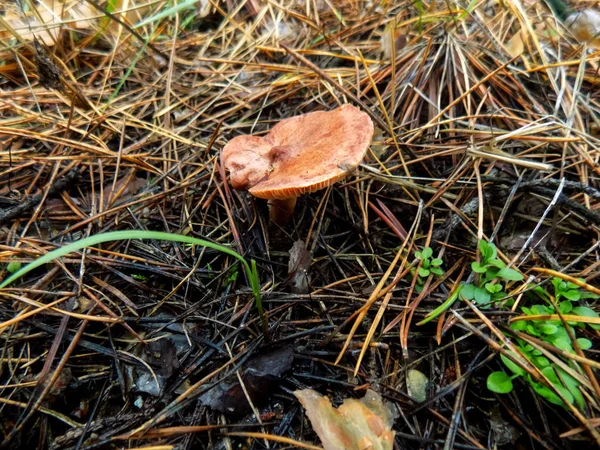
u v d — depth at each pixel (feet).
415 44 0.73
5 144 0.61
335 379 0.39
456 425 0.35
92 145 0.62
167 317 0.44
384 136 0.61
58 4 0.79
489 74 0.59
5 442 0.36
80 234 0.51
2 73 0.71
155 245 0.51
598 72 0.65
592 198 0.52
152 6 0.83
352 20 0.84
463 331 0.42
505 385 0.35
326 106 0.65
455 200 0.53
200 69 0.75
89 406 0.39
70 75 0.69
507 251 0.48
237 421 0.38
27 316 0.42
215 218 0.55
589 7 0.79
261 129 0.65
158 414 0.36
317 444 0.35
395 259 0.47
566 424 0.35
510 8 0.73
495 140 0.54
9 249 0.47
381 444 0.33
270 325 0.43
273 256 0.51
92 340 0.43
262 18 0.84
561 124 0.55
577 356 0.35
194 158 0.60
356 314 0.42
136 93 0.71
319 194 0.56
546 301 0.41
